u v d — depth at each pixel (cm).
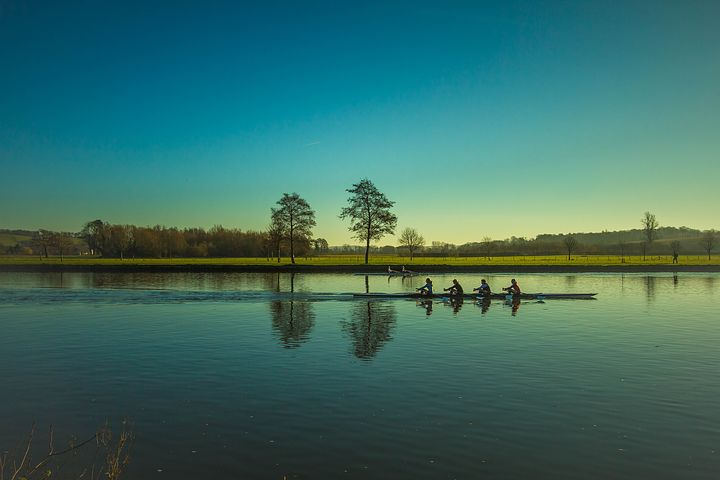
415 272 8044
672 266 8494
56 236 13925
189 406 1412
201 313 3288
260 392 1529
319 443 1164
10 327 2731
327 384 1609
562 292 4916
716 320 2975
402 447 1141
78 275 7531
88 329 2659
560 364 1867
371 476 1013
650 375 1714
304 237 9650
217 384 1616
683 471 1032
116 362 1916
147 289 5059
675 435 1207
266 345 2223
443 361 1916
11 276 7312
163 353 2069
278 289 5172
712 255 14638
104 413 1366
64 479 1014
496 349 2133
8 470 1050
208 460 1086
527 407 1395
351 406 1404
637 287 5453
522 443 1161
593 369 1792
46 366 1858
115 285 5662
